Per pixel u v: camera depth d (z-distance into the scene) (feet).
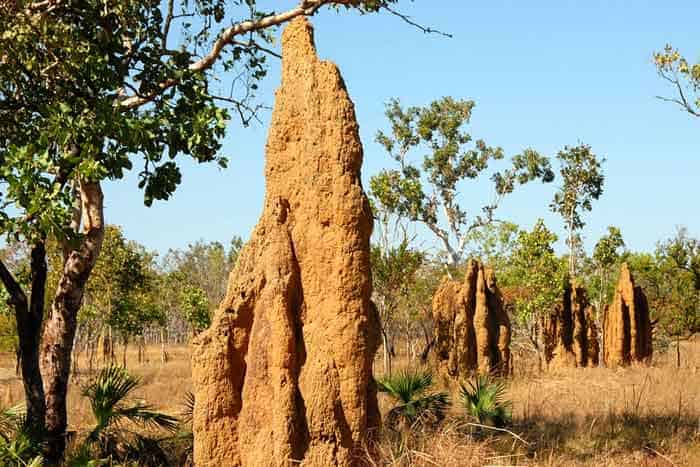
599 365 94.84
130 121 31.83
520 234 104.32
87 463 31.01
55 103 32.30
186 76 36.86
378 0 43.88
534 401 50.90
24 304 35.42
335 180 27.71
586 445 35.81
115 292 103.50
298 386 27.07
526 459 31.91
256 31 43.16
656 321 107.34
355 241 27.48
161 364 128.88
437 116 147.64
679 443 36.17
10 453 29.55
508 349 76.33
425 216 145.28
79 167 30.07
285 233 28.07
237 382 28.04
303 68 28.99
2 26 32.30
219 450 27.55
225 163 35.73
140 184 34.71
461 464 28.43
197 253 231.71
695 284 105.60
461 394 42.45
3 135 33.96
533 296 101.45
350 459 26.50
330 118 28.12
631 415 43.24
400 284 89.15
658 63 51.60
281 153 28.99
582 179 127.44
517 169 146.92
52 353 36.83
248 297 28.19
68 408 51.88
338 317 27.09
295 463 26.25
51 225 28.07
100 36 34.35
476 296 76.13
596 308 115.55
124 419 44.70
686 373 73.20
